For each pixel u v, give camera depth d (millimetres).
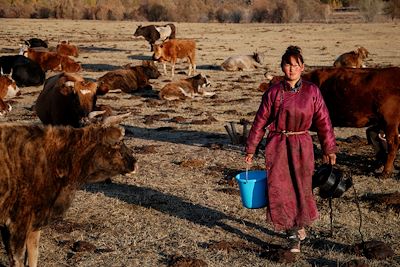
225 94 19281
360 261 6062
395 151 9336
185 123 14289
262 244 6781
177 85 18219
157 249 6645
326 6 78125
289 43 40250
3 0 86875
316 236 6980
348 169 9906
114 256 6434
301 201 6082
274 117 6102
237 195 8539
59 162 5508
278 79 11781
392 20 70438
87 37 46969
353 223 7398
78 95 10773
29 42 35125
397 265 6164
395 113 9219
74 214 7750
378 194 8453
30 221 5418
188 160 10352
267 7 76500
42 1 87875
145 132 13219
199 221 7512
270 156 6125
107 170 5809
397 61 27594
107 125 5820
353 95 9523
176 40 24625
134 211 7902
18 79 21781
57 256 6473
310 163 6105
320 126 6086
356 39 43031
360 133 12953
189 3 79438
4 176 5160
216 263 6230
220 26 62969
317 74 9961
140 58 31453
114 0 91188
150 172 9797
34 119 14852
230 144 11883
